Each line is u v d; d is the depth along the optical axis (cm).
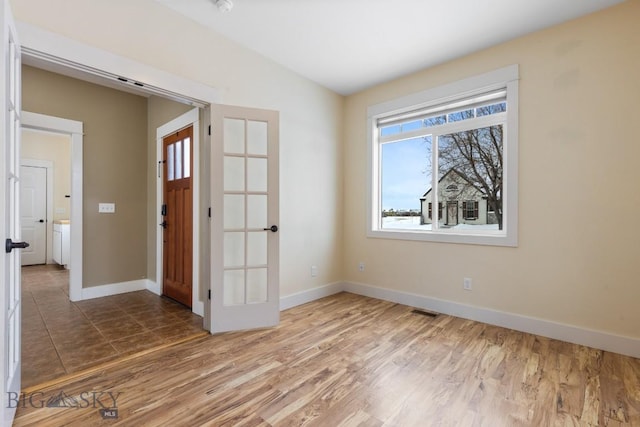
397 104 352
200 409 160
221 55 267
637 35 219
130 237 399
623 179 225
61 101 344
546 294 257
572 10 232
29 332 259
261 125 290
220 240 259
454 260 309
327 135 381
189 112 319
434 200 334
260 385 183
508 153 274
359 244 391
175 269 355
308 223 358
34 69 325
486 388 181
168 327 272
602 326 233
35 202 574
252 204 287
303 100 348
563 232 249
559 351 228
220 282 259
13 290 147
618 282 227
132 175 402
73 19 187
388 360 214
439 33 263
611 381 188
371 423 150
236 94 279
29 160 567
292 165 339
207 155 267
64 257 522
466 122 310
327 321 291
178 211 349
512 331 267
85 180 362
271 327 275
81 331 261
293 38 273
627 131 223
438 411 160
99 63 196
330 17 242
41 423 149
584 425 150
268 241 278
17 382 157
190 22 245
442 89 315
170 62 233
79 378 188
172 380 187
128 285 395
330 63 318
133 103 404
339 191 400
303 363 209
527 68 264
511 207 272
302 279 351
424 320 294
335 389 179
